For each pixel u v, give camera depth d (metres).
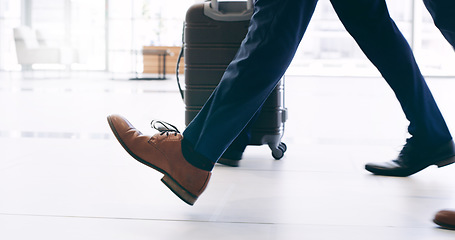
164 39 15.24
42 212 1.39
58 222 1.30
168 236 1.20
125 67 15.39
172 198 1.56
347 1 1.61
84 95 6.37
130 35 15.37
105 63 15.45
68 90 7.32
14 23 15.20
